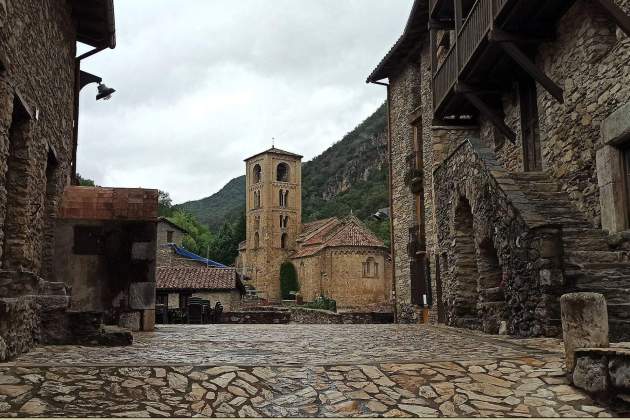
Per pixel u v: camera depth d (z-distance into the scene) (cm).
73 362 627
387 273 5731
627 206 871
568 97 1017
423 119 2089
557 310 845
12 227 806
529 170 1229
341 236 5716
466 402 541
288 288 6750
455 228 1325
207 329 1331
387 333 1157
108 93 1491
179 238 5566
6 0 687
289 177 7612
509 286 988
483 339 941
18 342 702
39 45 891
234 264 8300
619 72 870
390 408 527
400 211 2381
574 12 986
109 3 1159
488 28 1041
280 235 7388
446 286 1424
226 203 14025
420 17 1928
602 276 823
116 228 1188
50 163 1099
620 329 726
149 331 1192
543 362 644
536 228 867
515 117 1281
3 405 481
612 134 870
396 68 2423
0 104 687
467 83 1252
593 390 536
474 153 1173
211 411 508
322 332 1209
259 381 579
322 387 570
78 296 1154
